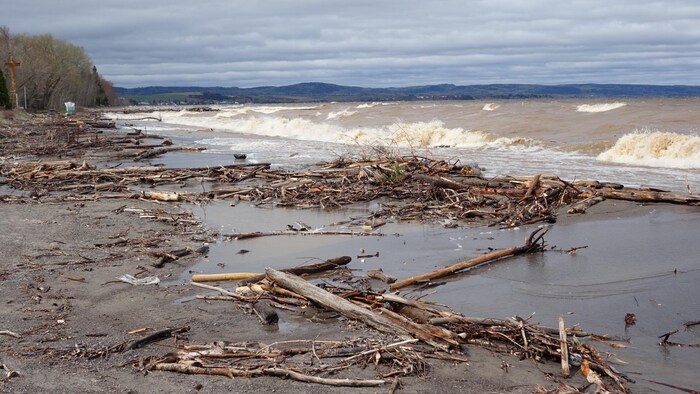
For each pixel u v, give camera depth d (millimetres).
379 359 5406
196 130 44938
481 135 25797
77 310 6938
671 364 5477
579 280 8016
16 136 33344
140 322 6539
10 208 12961
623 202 12789
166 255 9133
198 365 5348
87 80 121438
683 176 15703
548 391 4867
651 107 35344
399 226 11523
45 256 9203
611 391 4895
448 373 5246
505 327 5949
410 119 39594
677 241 9734
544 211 11930
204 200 14086
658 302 7109
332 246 10023
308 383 5059
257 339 6035
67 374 5211
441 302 7316
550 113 36344
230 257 9359
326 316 6629
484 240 10336
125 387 4980
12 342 5930
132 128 47156
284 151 25578
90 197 14250
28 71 80625
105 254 9406
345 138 30484
